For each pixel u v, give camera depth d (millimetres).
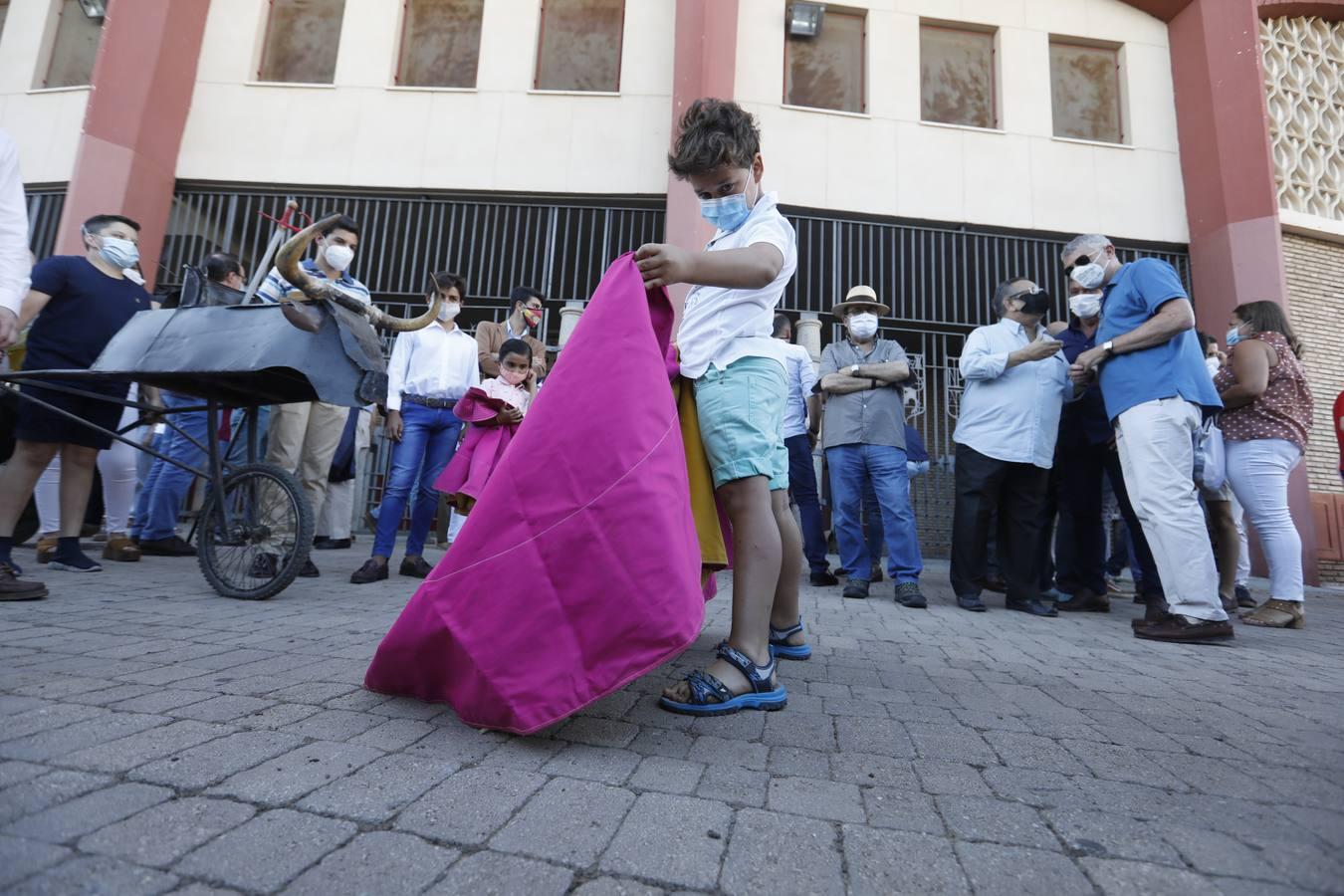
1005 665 2455
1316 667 2605
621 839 1052
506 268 8273
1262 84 7801
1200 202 8070
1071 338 4238
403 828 1052
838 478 4238
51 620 2393
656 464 1547
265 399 3256
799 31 8250
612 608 1464
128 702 1549
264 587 3051
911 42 8430
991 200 8188
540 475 1538
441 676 1596
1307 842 1113
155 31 7863
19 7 8680
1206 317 7926
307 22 8602
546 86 8445
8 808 1034
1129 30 8633
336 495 5590
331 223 2721
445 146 8156
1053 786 1329
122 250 3484
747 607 1776
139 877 884
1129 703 1989
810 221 8086
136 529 4723
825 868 996
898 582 3969
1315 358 7855
